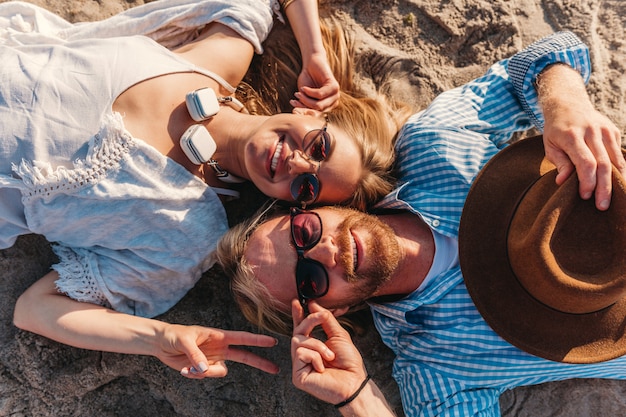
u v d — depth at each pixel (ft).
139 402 3.39
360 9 3.78
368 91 3.67
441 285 3.03
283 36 3.61
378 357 3.47
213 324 3.44
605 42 3.79
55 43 3.25
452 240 3.07
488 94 3.31
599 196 2.44
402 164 3.29
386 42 3.75
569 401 3.43
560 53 3.04
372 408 2.77
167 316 3.39
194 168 3.18
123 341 2.95
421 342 3.09
